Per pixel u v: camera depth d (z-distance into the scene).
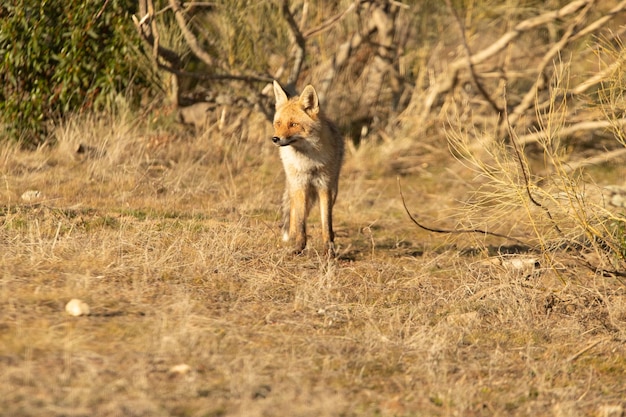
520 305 14.10
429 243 20.11
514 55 35.09
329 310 13.24
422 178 28.84
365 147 30.03
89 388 8.77
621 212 16.23
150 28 25.00
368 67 33.62
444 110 31.44
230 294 13.45
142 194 21.91
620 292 14.88
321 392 9.59
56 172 22.81
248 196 23.45
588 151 29.19
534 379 10.99
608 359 12.20
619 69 16.03
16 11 24.86
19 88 25.94
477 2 32.84
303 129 17.73
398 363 11.09
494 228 21.31
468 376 10.94
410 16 33.44
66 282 12.82
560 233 15.54
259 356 10.54
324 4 32.62
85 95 27.44
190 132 29.56
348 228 21.28
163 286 13.38
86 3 25.62
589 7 27.92
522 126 30.30
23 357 9.49
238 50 30.30
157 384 9.23
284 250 16.55
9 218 16.69
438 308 14.16
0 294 11.77
